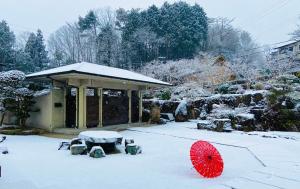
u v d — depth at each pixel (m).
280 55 24.48
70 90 12.41
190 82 24.58
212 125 12.90
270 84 17.12
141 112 16.39
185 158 6.54
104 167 5.51
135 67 34.41
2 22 40.78
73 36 45.66
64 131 11.12
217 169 4.87
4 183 4.32
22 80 11.36
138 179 4.70
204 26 41.78
